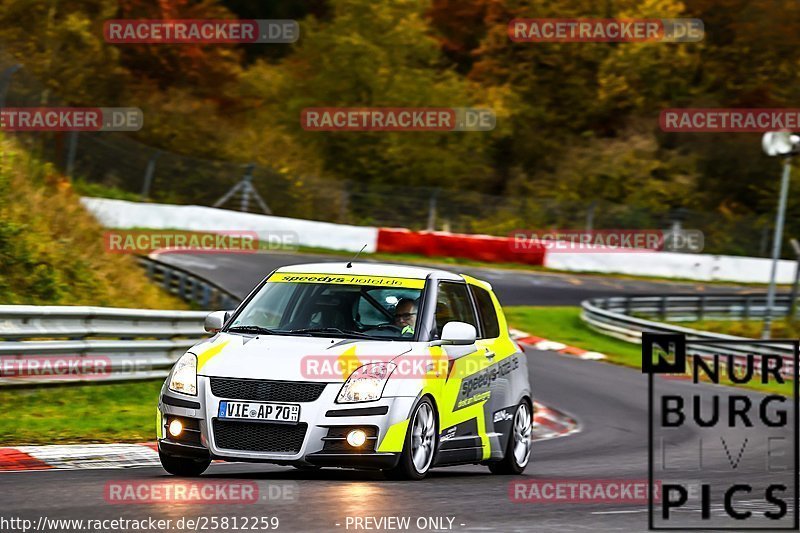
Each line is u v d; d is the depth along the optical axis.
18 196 74.25
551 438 50.12
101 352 48.75
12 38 151.88
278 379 27.20
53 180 85.94
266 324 30.34
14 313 43.97
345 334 29.45
